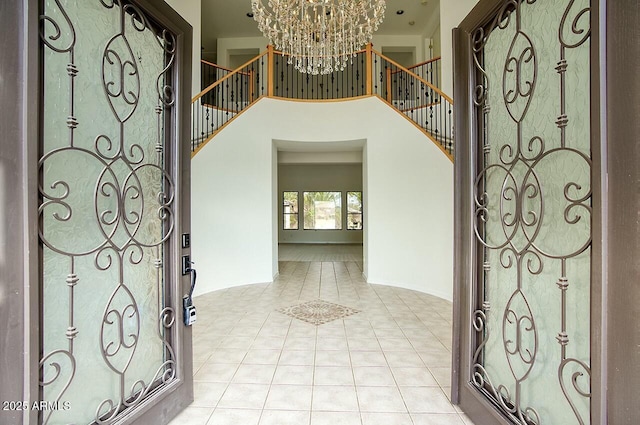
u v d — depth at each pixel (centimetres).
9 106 104
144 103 160
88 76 131
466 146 173
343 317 343
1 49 104
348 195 1140
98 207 135
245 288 475
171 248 172
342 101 529
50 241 115
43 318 111
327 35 414
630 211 86
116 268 144
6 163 103
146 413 150
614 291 90
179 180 175
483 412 155
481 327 165
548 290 123
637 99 83
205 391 197
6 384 102
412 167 465
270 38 416
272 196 524
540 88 127
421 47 784
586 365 104
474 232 167
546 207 124
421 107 534
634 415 84
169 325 171
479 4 160
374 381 209
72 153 124
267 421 168
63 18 121
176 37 174
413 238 464
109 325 141
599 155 95
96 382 135
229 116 566
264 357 245
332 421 168
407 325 317
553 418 120
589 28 101
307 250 963
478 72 167
